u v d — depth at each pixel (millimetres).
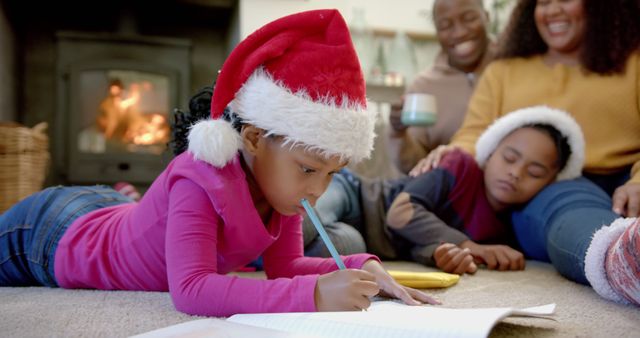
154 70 2658
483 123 1661
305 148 697
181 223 721
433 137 2078
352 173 1528
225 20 2975
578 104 1498
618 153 1448
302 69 702
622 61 1469
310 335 544
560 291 949
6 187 1705
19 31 2727
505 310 558
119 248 872
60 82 2572
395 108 1938
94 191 1059
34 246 948
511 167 1349
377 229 1450
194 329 562
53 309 750
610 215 1069
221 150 719
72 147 2551
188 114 892
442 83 2141
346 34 723
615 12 1479
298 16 729
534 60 1664
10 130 1711
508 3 2523
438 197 1400
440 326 513
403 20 2703
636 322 696
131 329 639
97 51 2633
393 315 575
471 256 1160
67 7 2820
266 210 813
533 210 1317
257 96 708
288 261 891
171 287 711
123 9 2762
